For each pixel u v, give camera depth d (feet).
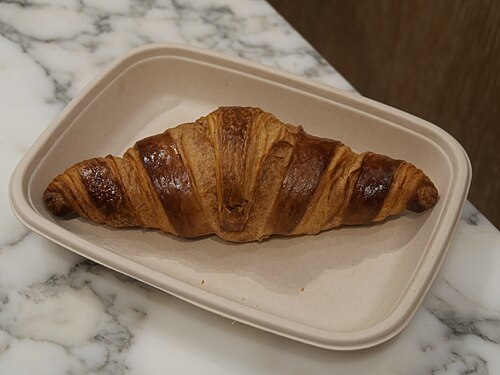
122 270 0.76
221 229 0.82
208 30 1.13
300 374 0.76
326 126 0.95
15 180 0.82
